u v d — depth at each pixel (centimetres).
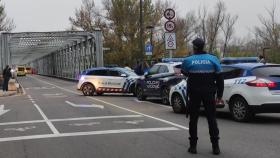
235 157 886
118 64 4878
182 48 5412
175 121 1432
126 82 2827
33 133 1247
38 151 990
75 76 6212
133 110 1828
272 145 1000
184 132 1202
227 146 995
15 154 964
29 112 1833
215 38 5997
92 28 5366
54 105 2141
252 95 1345
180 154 921
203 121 1418
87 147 1018
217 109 1477
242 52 5816
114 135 1171
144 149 980
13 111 1905
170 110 1811
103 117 1580
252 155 901
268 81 1337
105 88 2859
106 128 1300
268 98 1328
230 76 1437
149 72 2295
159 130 1243
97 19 5306
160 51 4716
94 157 913
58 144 1065
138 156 912
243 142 1041
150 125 1346
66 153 960
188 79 910
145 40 4712
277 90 1338
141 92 2359
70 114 1709
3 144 1087
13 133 1260
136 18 4794
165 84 2105
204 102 907
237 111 1396
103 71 2884
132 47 4722
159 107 1964
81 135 1185
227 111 1484
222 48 6297
